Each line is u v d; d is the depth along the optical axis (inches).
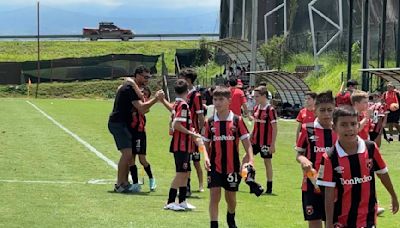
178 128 442.9
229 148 363.3
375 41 1736.0
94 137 1008.2
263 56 2087.8
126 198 491.2
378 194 530.6
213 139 365.1
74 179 584.7
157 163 713.6
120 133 517.0
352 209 264.2
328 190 265.9
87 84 2709.2
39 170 637.9
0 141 928.3
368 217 264.7
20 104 2065.7
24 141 933.2
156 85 2518.5
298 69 1918.1
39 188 529.7
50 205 455.2
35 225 389.7
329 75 1742.1
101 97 2630.4
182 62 2763.3
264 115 536.1
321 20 2058.3
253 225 405.4
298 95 1530.5
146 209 448.1
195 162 527.2
